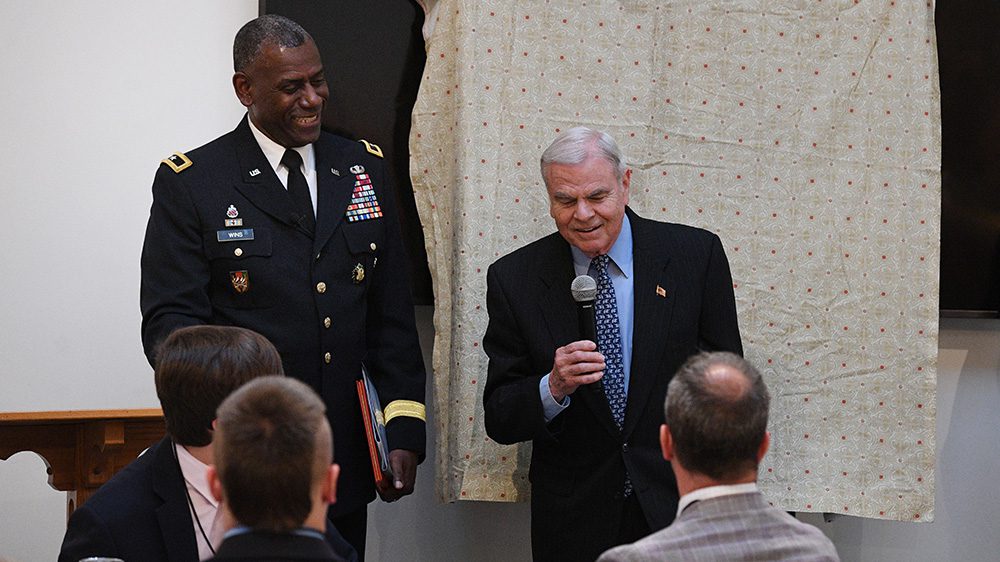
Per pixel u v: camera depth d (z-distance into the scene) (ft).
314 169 27.91
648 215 32.30
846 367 32.71
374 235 27.86
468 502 34.99
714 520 16.49
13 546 32.60
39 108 32.48
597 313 27.30
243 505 14.44
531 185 31.68
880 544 35.88
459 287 30.96
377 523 34.60
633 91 32.27
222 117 33.53
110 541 18.72
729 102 32.48
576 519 26.96
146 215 33.22
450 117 31.89
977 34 34.63
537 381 26.63
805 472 32.58
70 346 32.81
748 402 16.74
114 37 32.86
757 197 32.58
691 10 32.35
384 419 27.76
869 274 32.71
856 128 32.63
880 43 32.60
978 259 34.83
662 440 17.76
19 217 32.42
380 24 32.91
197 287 26.07
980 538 36.11
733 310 27.86
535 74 31.76
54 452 27.53
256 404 14.70
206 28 33.40
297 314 26.61
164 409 19.13
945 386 35.96
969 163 34.73
